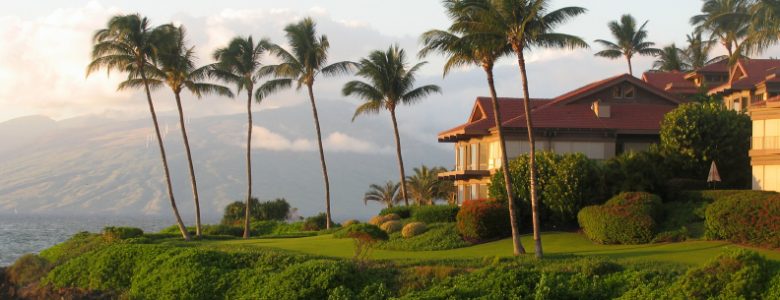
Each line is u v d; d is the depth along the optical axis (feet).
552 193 145.38
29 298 131.54
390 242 147.33
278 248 143.95
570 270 100.07
